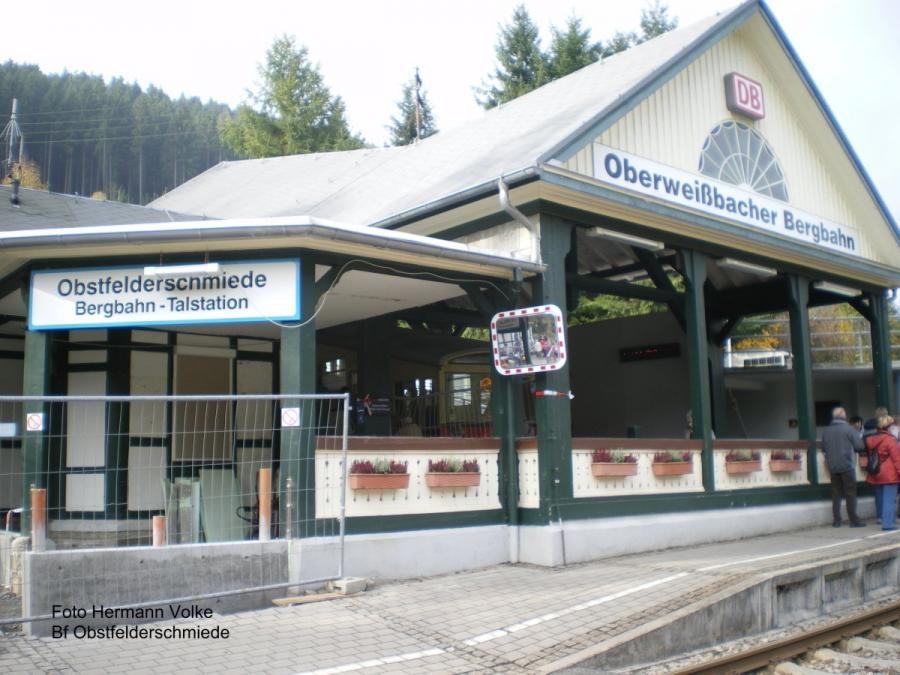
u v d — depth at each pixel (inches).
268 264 354.6
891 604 359.9
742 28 565.6
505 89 1434.5
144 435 450.0
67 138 2915.8
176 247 354.0
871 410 772.0
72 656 251.1
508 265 399.5
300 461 340.8
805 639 305.1
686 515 468.1
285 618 294.4
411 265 390.6
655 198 464.8
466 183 438.9
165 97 3090.6
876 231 670.5
